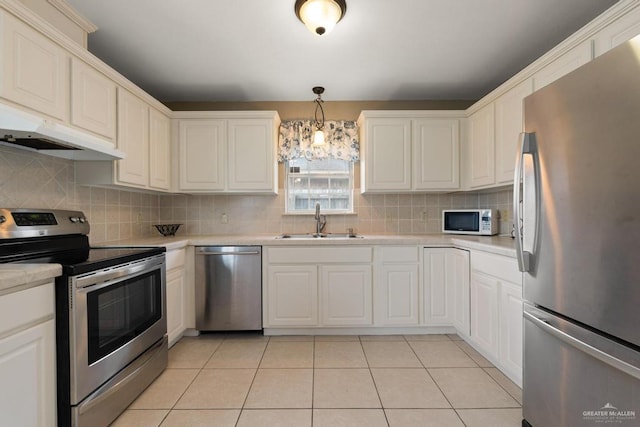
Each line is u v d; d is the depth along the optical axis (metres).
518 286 1.69
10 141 1.46
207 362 2.06
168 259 2.17
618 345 0.95
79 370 1.24
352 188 3.17
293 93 2.96
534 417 1.33
